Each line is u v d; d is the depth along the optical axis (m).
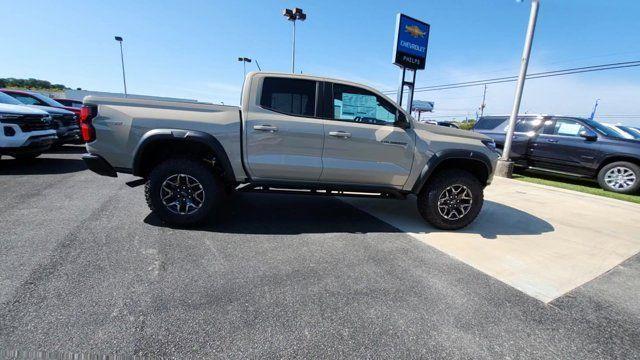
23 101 9.00
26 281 2.27
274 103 3.61
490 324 2.14
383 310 2.22
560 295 2.60
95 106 3.31
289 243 3.30
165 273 2.52
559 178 9.38
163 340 1.80
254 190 3.69
